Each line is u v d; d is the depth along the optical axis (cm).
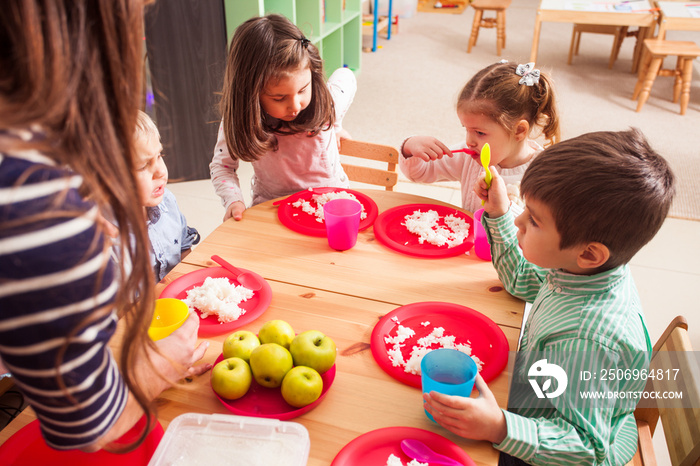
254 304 111
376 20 521
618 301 90
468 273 121
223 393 85
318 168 177
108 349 60
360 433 82
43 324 49
